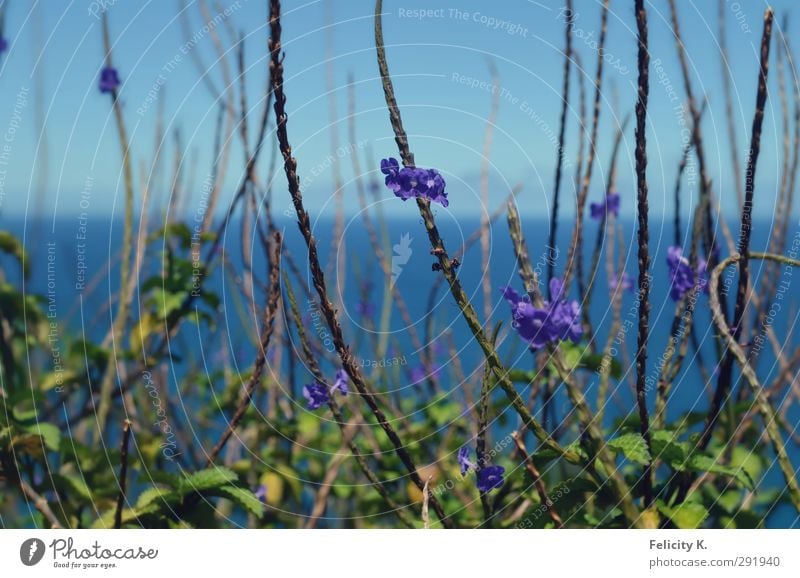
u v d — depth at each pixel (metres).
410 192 1.89
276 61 1.81
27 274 3.43
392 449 3.47
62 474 2.84
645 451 2.23
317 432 3.75
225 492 2.41
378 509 3.38
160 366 3.49
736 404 2.90
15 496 3.11
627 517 2.28
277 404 3.76
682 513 2.34
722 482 2.92
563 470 2.61
